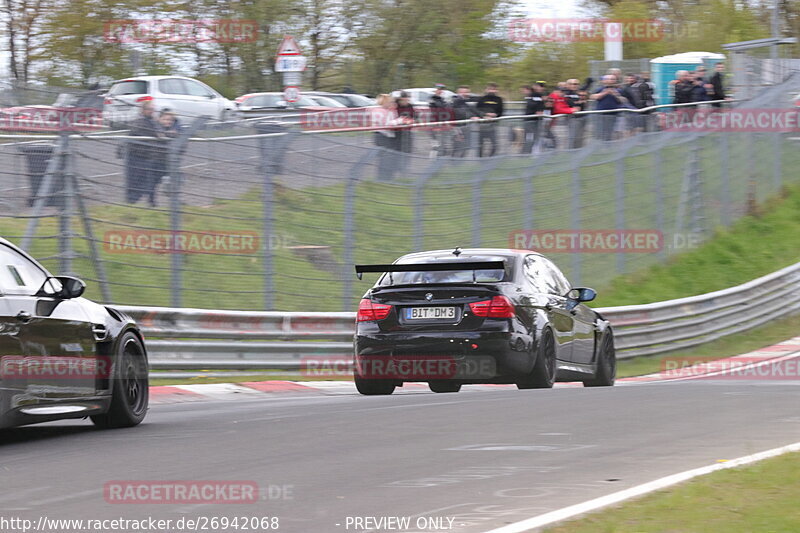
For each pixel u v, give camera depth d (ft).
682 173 310.86
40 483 74.90
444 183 222.89
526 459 82.84
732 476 70.74
